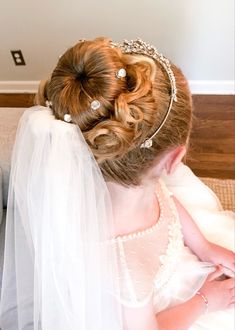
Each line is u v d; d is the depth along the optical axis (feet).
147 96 1.74
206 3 5.82
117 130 1.70
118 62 1.75
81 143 1.84
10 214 2.38
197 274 3.02
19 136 2.12
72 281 2.15
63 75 1.83
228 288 3.00
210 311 2.88
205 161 5.78
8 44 6.63
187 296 2.86
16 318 2.64
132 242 2.44
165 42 6.38
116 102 1.68
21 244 2.38
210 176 5.58
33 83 7.23
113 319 2.24
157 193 2.87
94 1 5.92
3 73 7.14
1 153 3.23
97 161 1.92
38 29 6.36
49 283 2.20
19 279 2.46
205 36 6.24
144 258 2.41
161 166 2.16
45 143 1.90
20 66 6.98
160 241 2.65
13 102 7.18
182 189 3.77
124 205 2.34
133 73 1.74
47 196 2.00
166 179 3.79
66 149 1.86
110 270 2.21
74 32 6.36
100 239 2.15
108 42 1.91
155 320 2.37
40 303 2.30
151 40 6.37
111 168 1.99
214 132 6.21
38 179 2.01
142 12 6.00
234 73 6.73
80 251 2.09
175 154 2.17
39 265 2.20
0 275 2.69
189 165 5.73
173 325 2.62
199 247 3.21
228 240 3.43
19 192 2.19
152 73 1.83
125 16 6.07
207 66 6.68
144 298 2.23
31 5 6.03
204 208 3.67
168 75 1.94
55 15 6.14
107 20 6.15
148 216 2.65
